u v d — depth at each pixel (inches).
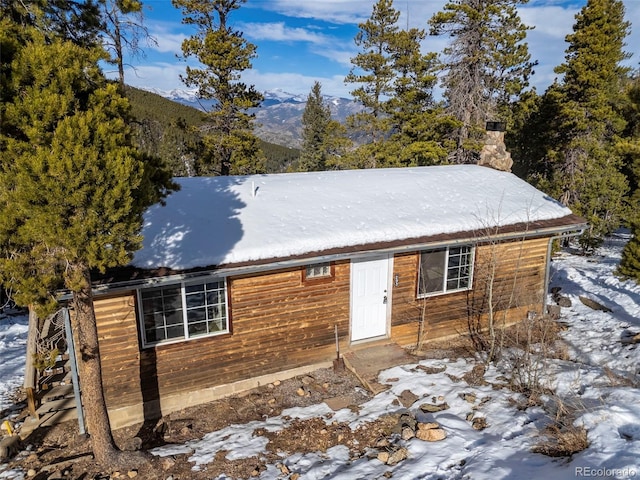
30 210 180.9
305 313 351.9
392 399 305.6
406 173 515.8
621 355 362.9
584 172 839.7
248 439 275.7
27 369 309.4
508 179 514.9
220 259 301.9
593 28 765.9
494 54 792.9
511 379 314.8
